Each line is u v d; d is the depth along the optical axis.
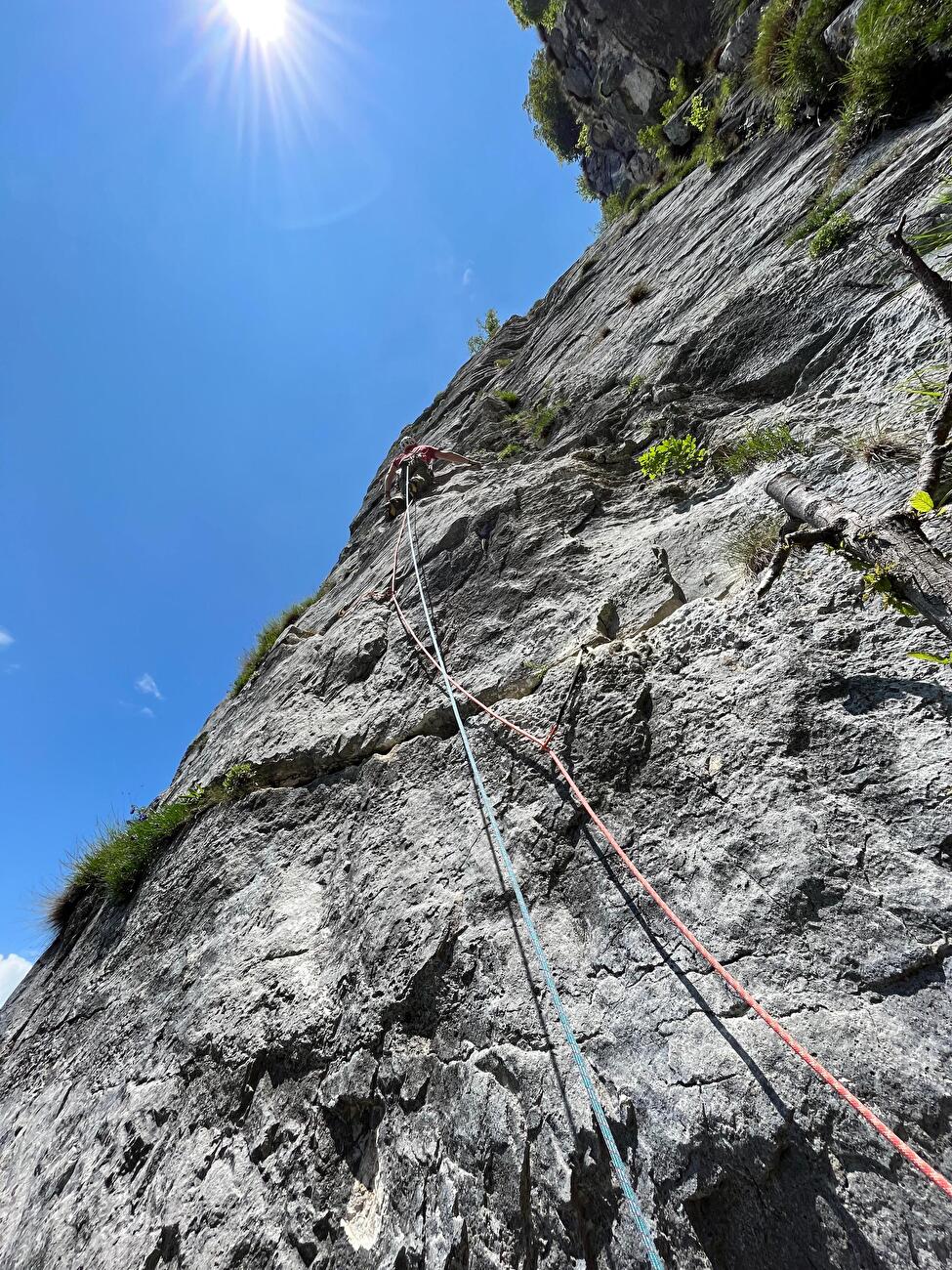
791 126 6.97
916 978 1.53
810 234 4.93
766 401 4.30
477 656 3.80
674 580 3.31
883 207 4.30
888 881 1.69
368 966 2.61
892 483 2.71
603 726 2.68
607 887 2.20
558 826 2.49
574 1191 1.68
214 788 4.80
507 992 2.16
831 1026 1.56
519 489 5.02
